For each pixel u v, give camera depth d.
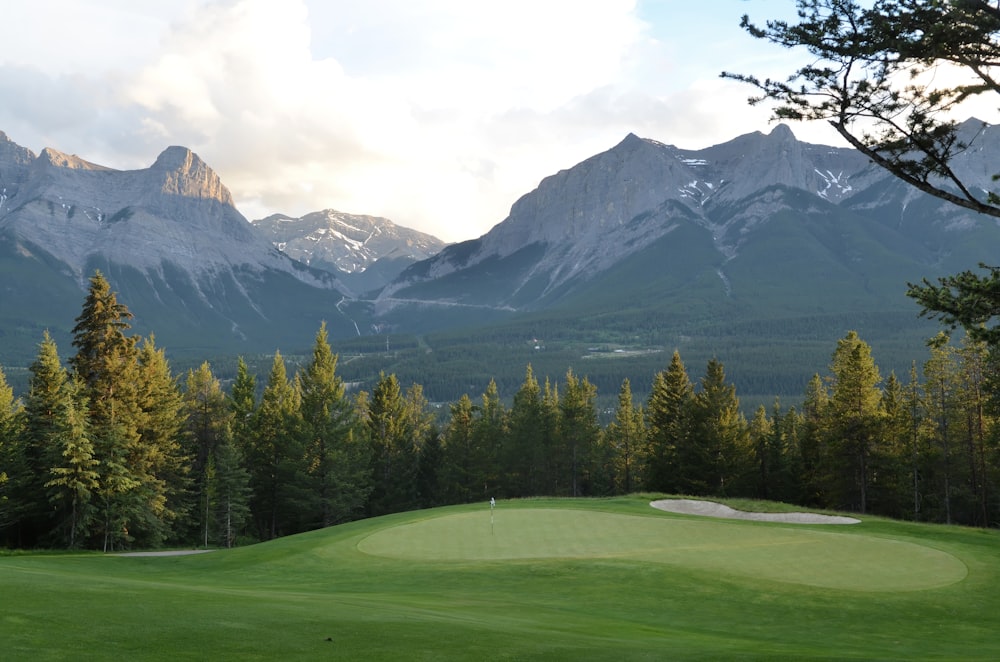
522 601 23.27
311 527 78.69
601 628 18.84
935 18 13.09
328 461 75.94
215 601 18.08
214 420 79.19
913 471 66.88
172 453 67.06
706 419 76.69
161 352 70.31
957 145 14.43
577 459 95.75
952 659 16.19
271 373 86.69
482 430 92.44
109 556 40.88
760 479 81.31
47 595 16.48
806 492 76.00
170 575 31.55
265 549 38.00
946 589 24.62
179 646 12.77
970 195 14.44
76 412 51.91
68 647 11.98
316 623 15.70
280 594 22.08
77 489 51.50
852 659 15.26
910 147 14.65
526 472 94.31
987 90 13.80
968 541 35.69
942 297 15.49
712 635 19.36
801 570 27.17
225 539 70.12
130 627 13.84
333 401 78.50
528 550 32.28
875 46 13.44
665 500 51.31
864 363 63.59
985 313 15.12
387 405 92.38
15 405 60.69
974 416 62.50
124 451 54.00
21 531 56.66
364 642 14.16
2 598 15.62
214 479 68.06
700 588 24.77
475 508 48.25
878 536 34.06
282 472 79.56
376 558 31.61
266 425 81.25
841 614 22.17
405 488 91.69
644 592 24.47
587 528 37.16
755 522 40.03
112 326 56.44
